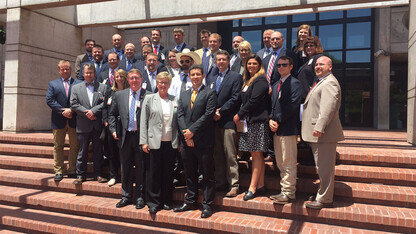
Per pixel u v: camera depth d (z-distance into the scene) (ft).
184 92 13.23
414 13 18.97
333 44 49.19
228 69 14.06
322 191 11.78
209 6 24.77
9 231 13.44
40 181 16.25
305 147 15.14
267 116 12.61
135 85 13.73
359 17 47.44
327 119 11.05
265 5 23.27
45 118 27.43
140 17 27.27
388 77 42.16
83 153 15.49
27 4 24.67
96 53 19.77
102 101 15.67
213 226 11.74
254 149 12.57
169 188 13.34
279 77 14.28
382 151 15.87
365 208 11.71
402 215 10.86
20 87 25.05
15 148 20.13
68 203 14.14
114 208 13.38
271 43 14.88
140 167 13.61
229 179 13.32
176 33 19.98
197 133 12.19
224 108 12.85
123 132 13.56
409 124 20.02
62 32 28.78
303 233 10.64
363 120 48.16
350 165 14.84
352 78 48.44
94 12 29.17
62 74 16.55
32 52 26.02
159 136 12.76
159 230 12.34
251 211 12.64
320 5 22.36
